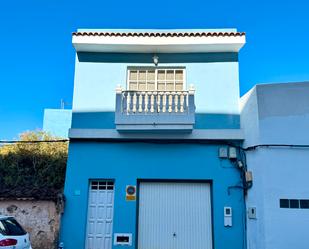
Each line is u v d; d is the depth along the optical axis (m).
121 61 11.70
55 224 10.18
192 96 10.74
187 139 10.95
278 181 9.08
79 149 10.98
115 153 10.95
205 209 10.70
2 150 15.06
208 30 11.54
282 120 9.40
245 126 10.66
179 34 11.08
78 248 10.20
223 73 11.52
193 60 11.66
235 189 10.60
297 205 8.91
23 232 8.33
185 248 10.43
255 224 9.54
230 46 11.24
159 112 10.63
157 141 11.02
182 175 10.77
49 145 15.16
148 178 10.77
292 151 9.23
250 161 10.20
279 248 8.70
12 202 10.35
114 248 10.27
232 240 10.24
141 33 11.11
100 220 10.60
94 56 11.73
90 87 11.47
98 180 10.91
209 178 10.75
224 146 10.94
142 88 11.64
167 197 10.81
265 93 9.64
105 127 11.15
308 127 9.26
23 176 13.80
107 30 11.66
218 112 11.21
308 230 8.76
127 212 10.52
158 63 11.65
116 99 10.82
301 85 9.49
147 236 10.52
